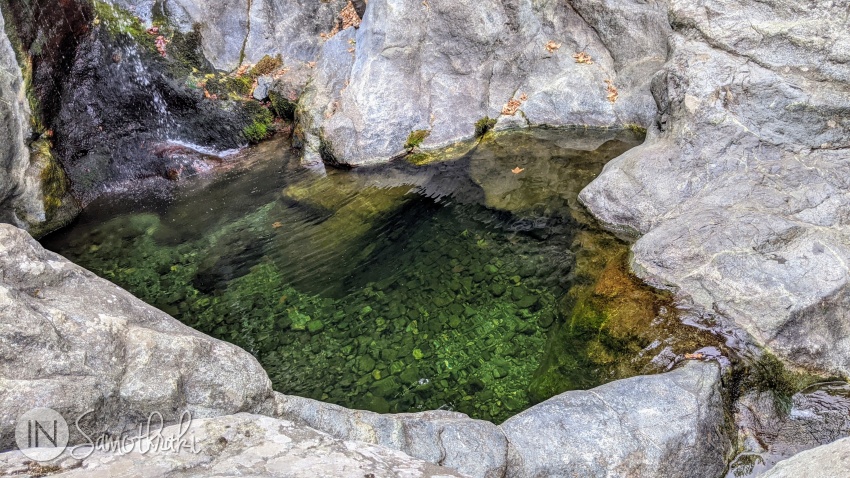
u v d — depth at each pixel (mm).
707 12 7359
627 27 9094
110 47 9391
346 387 5629
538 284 6664
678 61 7523
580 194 7781
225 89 10117
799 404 4977
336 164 9203
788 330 5332
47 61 8664
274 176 9156
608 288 6305
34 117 8391
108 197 9008
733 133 7078
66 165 8867
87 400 3232
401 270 7039
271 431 3383
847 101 6582
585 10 9367
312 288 6863
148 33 9734
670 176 7188
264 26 10406
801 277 5602
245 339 6242
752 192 6641
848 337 5336
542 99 9672
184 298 6852
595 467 4297
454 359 5859
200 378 3682
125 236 8062
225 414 3682
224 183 9109
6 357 3156
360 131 9117
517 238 7363
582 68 9586
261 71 10312
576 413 4637
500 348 5938
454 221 7789
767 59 7020
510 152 9180
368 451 3330
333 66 9828
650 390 4832
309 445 3289
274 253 7449
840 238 5922
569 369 5535
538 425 4543
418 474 3168
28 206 8055
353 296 6711
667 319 5742
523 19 9500
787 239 5992
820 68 6723
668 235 6480
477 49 9523
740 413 4949
